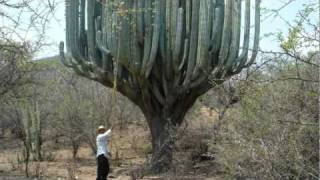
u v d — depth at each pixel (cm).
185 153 1529
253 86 732
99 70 1478
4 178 1513
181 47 1462
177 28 1427
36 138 2052
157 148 1529
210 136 1401
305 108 627
